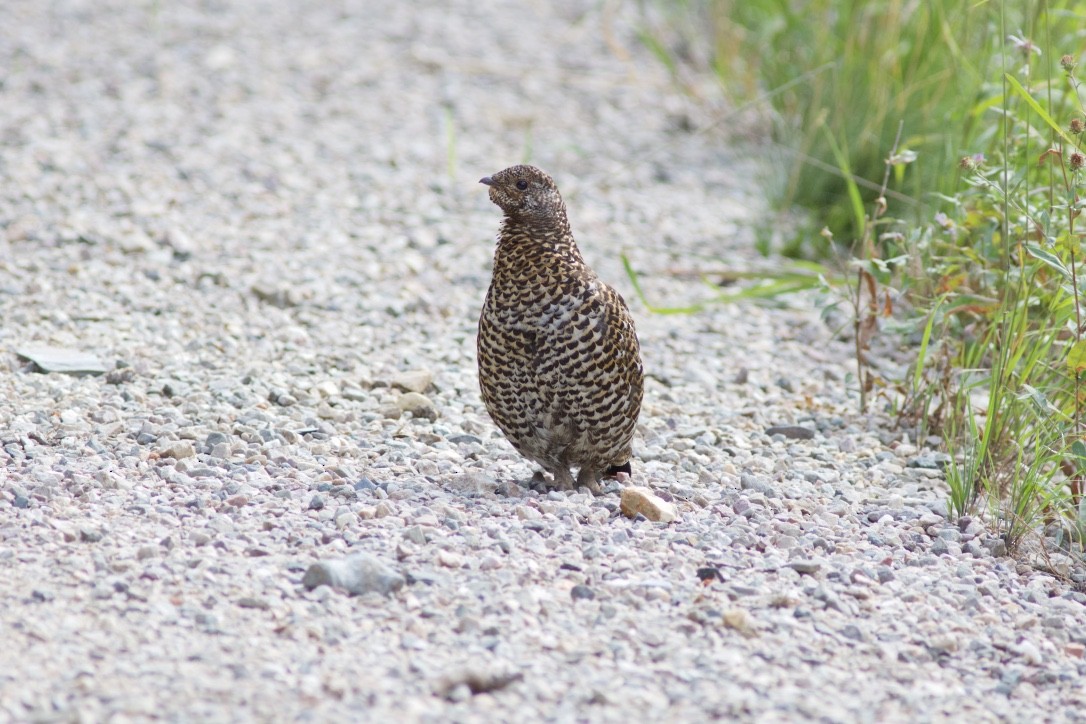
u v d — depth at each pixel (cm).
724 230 1931
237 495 1002
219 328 1478
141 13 2602
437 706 738
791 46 2067
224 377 1330
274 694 736
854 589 924
